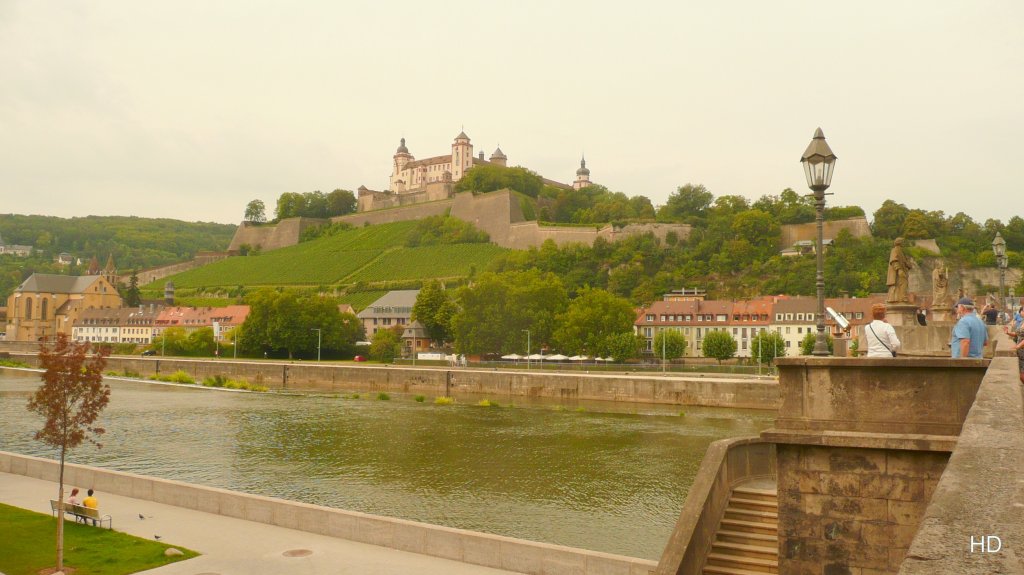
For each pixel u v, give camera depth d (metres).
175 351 196.62
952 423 13.49
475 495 50.00
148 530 33.47
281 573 27.81
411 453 65.25
